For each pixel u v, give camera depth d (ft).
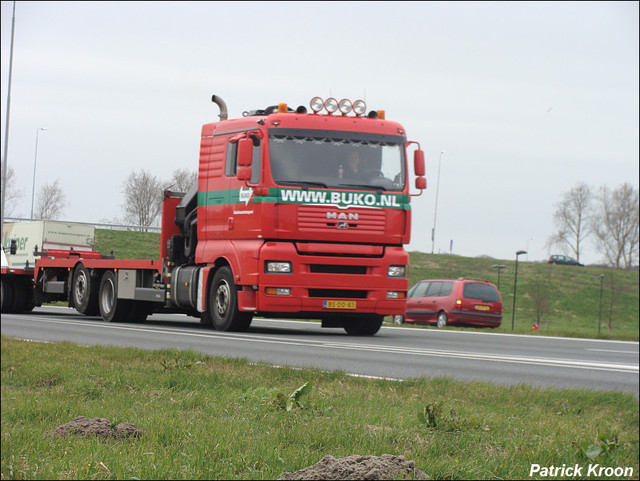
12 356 65.51
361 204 100.83
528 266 506.89
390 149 103.19
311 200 99.55
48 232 149.89
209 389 49.06
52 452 29.81
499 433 38.60
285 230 98.99
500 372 72.33
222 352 77.30
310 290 100.48
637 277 504.02
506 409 48.70
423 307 193.98
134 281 121.60
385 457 27.50
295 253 99.60
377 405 45.06
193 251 113.80
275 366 61.11
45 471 26.48
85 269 132.26
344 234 100.22
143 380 52.03
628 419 50.55
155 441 31.78
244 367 60.18
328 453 31.55
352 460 27.17
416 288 199.00
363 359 76.84
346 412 41.27
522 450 34.55
